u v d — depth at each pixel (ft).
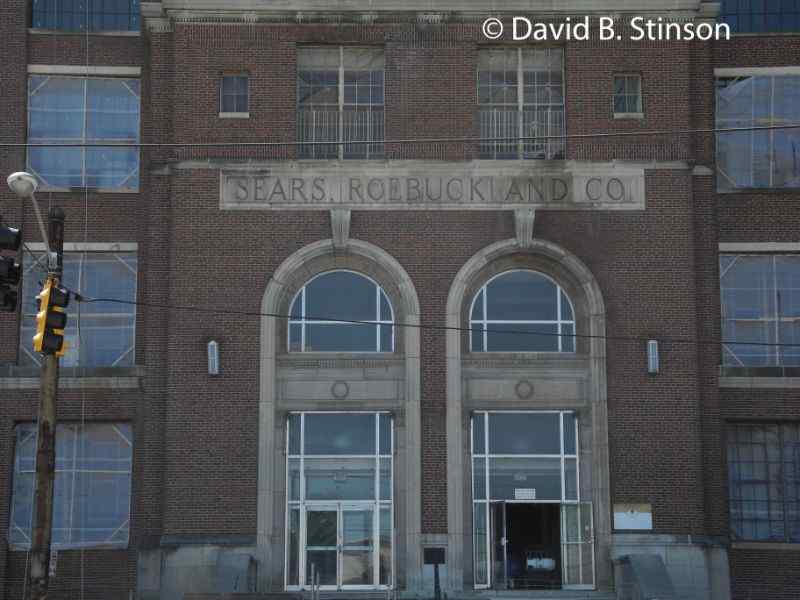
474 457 110.63
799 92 119.96
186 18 113.80
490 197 111.96
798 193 118.01
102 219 117.50
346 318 111.86
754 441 115.34
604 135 111.96
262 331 110.22
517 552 109.40
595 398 110.11
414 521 107.86
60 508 113.29
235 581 101.86
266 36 114.01
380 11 114.21
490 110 114.42
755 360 116.26
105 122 119.96
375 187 112.06
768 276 117.39
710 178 115.75
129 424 114.73
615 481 108.78
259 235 111.45
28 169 118.73
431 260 111.34
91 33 120.78
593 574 108.47
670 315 111.04
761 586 112.47
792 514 114.42
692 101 116.67
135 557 111.55
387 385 110.83
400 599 106.32
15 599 111.75
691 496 108.47
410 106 113.29
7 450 113.50
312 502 110.01
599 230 111.86
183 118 112.68
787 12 122.01
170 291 110.63
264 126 112.78
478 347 112.06
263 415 108.99
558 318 112.37
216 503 107.65
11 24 120.06
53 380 79.92
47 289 77.97
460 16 114.32
